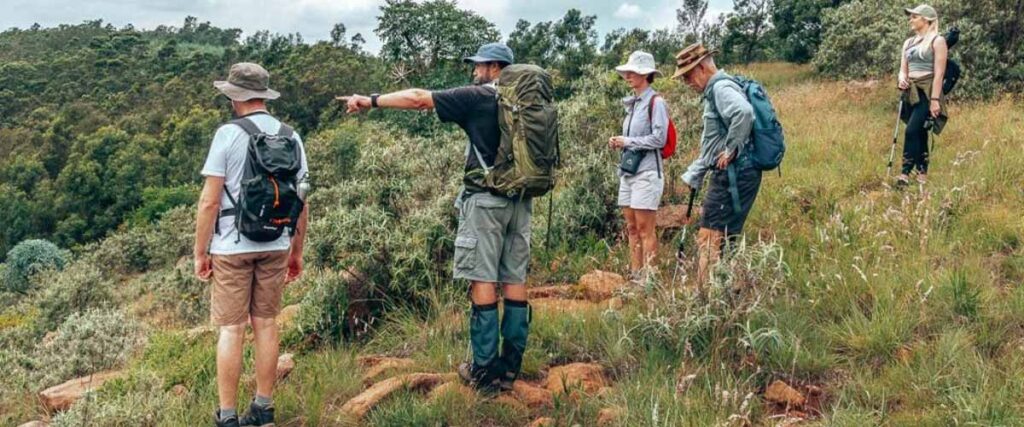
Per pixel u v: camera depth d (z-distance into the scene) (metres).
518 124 3.82
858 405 3.63
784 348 4.05
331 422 4.00
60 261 30.67
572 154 7.71
